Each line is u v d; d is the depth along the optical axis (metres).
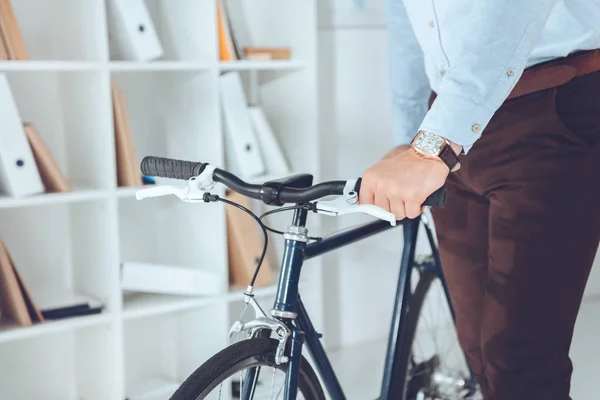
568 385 1.54
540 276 1.50
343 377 2.91
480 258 1.75
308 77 2.69
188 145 2.56
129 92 2.61
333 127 3.09
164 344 2.78
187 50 2.51
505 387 1.55
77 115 2.39
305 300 2.77
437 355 2.23
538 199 1.49
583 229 1.49
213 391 1.37
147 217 2.71
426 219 2.13
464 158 1.58
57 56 2.44
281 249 2.80
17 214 2.45
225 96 2.49
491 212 1.57
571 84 1.48
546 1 1.25
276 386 1.44
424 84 1.86
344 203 1.17
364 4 3.10
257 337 1.38
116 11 2.32
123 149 2.32
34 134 2.18
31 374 2.52
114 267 2.29
